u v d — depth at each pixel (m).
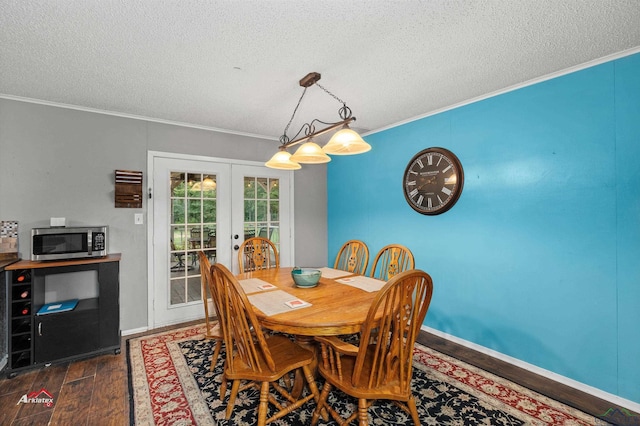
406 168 3.16
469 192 2.67
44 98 2.57
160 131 3.18
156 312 3.15
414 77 2.22
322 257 4.43
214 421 1.70
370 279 2.42
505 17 1.54
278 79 2.22
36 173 2.61
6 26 1.56
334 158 4.33
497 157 2.47
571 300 2.07
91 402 1.88
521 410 1.79
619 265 1.88
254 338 2.03
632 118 1.83
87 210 2.81
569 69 2.08
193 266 3.39
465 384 2.07
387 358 1.46
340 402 1.86
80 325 2.41
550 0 1.41
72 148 2.75
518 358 2.35
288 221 4.11
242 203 3.72
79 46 1.76
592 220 1.98
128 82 2.26
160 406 1.83
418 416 1.67
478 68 2.09
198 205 3.42
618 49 1.84
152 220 3.13
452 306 2.82
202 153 3.43
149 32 1.63
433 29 1.64
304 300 1.84
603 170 1.94
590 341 1.99
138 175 3.01
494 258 2.50
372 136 3.66
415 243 3.16
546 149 2.19
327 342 1.52
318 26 1.60
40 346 2.27
